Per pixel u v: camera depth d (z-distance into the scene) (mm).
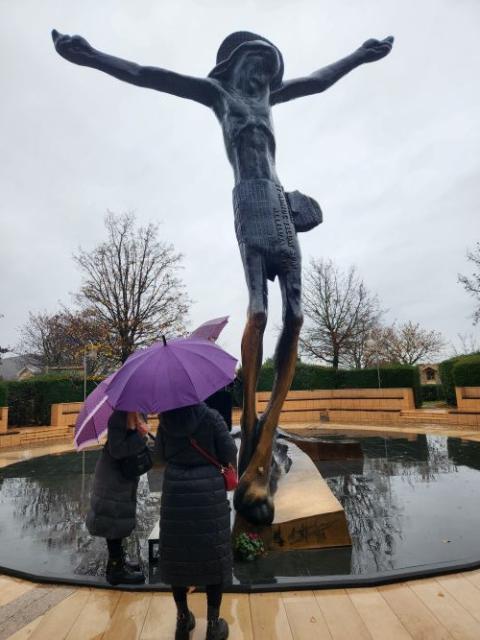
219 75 5441
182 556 2354
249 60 5230
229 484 2551
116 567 3217
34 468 8914
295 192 5086
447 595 2893
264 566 3396
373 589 3016
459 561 3328
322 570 3287
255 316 4379
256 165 4852
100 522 3186
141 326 23406
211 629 2391
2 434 13617
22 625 2713
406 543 3816
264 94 5242
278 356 4484
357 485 6141
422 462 7707
